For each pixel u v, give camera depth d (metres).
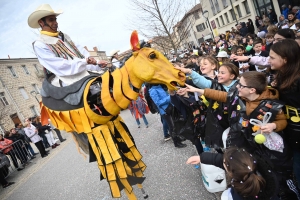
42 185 5.26
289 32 2.70
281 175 1.94
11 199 5.19
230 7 22.02
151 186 3.16
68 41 2.67
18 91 23.70
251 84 1.79
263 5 17.25
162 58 2.02
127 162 2.39
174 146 4.16
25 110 23.75
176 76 1.99
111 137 2.26
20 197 5.09
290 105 1.82
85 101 2.10
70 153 7.16
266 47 4.29
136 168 2.43
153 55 1.99
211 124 2.42
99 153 2.23
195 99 2.72
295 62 1.77
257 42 4.34
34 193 4.97
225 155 1.45
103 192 3.69
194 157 1.91
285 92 1.82
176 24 8.34
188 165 3.30
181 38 8.65
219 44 8.71
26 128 7.92
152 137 5.21
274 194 1.34
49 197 4.41
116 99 2.09
